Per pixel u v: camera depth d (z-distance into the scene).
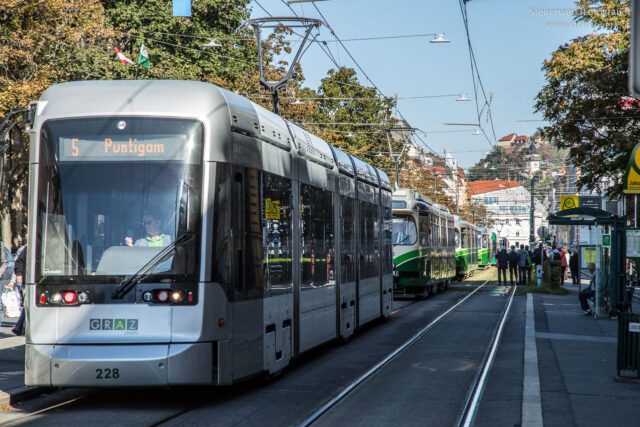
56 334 8.90
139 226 9.02
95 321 8.88
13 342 14.36
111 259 8.98
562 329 18.41
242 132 9.98
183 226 9.03
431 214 31.16
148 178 9.10
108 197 9.07
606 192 23.02
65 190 9.11
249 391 10.41
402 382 11.16
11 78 27.03
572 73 21.94
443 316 22.47
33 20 27.22
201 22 37.28
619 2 21.66
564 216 19.59
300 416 8.72
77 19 28.39
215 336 9.03
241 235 9.73
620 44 21.41
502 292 34.25
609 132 21.88
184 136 9.18
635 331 11.05
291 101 37.94
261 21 19.64
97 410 9.08
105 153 9.14
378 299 19.27
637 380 10.91
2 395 9.34
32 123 9.31
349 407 9.31
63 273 8.98
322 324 13.65
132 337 8.84
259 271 10.30
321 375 11.84
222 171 9.31
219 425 8.23
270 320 10.67
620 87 21.34
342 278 15.32
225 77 37.38
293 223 11.97
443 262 34.75
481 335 17.50
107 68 31.50
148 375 8.71
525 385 10.51
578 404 9.34
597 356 13.62
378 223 19.56
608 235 21.30
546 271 38.38
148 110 9.20
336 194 15.00
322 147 14.39
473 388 10.59
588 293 22.23
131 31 31.05
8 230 31.39
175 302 8.90
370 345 15.74
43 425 8.19
